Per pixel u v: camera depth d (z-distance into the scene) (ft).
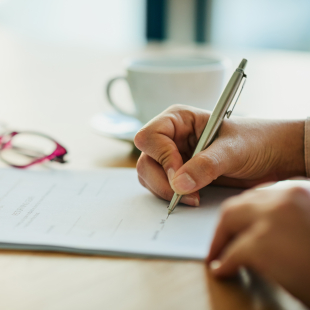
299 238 0.78
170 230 1.16
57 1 8.70
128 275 0.96
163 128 1.42
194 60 2.62
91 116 2.78
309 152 1.49
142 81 2.16
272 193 0.89
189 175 1.22
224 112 1.36
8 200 1.41
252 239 0.82
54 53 5.88
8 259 1.04
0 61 5.22
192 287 0.91
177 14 6.79
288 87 3.34
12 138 2.08
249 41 6.09
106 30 8.08
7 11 9.32
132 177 1.64
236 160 1.35
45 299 0.88
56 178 1.64
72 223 1.22
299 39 5.53
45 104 3.16
